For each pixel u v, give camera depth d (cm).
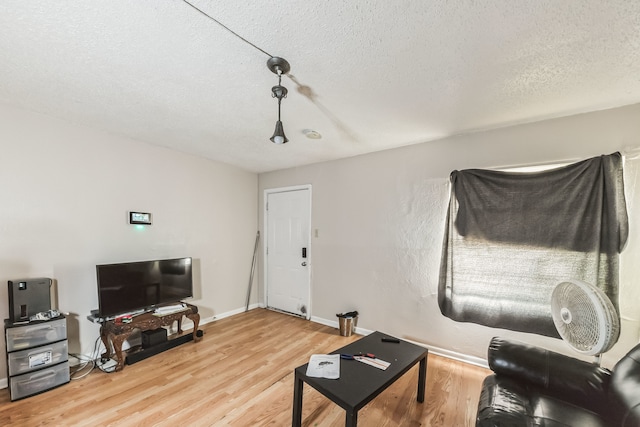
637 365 130
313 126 252
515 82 174
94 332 265
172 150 332
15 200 221
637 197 197
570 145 221
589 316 131
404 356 188
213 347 291
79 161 256
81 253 258
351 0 111
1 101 209
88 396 205
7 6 115
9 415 183
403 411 192
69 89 189
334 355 187
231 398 205
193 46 143
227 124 250
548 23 122
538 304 221
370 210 330
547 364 154
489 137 256
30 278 227
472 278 251
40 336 210
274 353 279
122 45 142
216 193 384
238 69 164
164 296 298
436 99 198
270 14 120
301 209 397
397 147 311
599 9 113
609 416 132
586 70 159
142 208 304
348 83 178
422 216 293
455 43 138
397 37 134
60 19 123
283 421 182
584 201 205
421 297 292
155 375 235
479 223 249
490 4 112
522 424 123
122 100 205
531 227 226
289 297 409
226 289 397
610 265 195
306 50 145
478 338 258
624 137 202
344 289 350
